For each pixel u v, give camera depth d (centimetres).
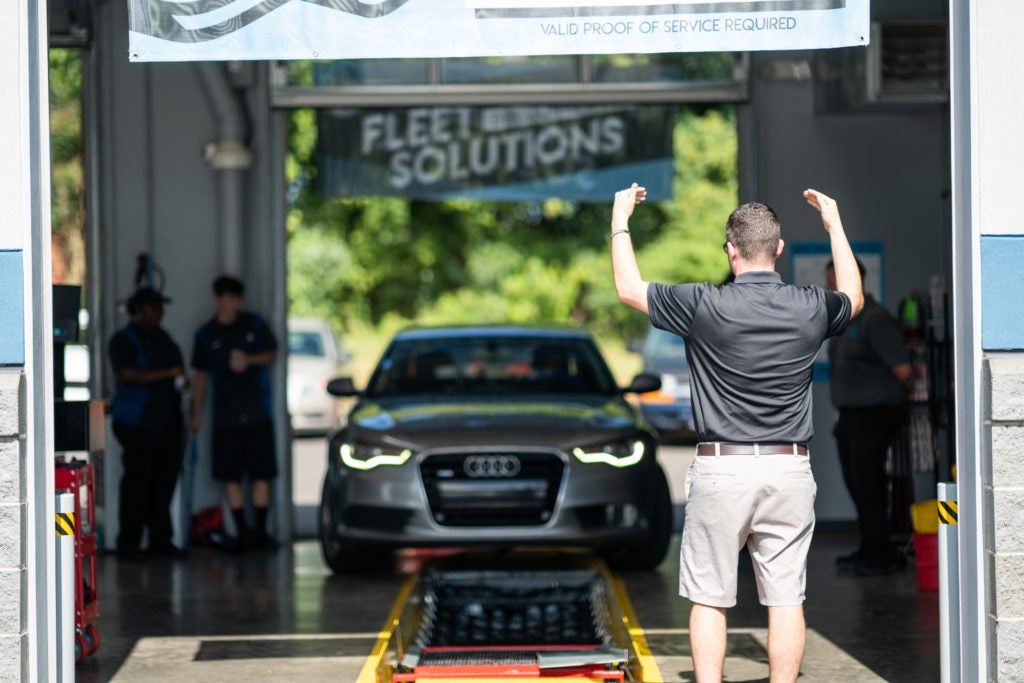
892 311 2077
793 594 922
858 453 1598
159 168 2045
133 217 2044
